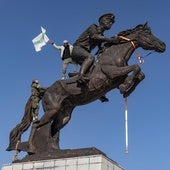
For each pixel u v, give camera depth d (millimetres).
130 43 15844
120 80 15344
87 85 15320
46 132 15664
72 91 15523
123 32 16078
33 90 16484
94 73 15422
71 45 16156
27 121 16391
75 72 15984
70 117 16203
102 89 15438
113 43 16031
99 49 16172
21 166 15211
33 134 15828
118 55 15594
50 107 15727
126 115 15523
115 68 15211
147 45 15844
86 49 16031
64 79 15930
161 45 15852
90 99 15703
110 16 16125
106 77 15273
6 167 15453
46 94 16000
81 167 14273
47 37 16797
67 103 15836
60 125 16000
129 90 15219
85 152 14547
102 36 15945
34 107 16297
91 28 16016
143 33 15938
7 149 16219
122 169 15289
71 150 14836
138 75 15125
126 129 15375
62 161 14648
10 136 16359
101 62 15562
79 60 15914
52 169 14680
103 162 14195
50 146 15445
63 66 16203
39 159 15109
